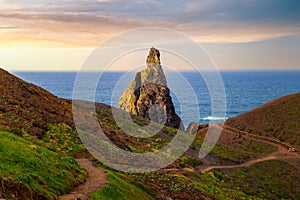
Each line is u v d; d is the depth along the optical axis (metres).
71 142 32.09
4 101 37.97
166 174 38.44
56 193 16.16
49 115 40.84
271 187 64.94
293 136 108.19
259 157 86.56
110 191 19.59
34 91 51.78
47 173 17.27
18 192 13.62
